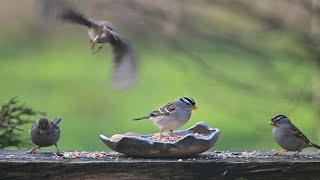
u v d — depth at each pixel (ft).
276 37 44.65
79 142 64.64
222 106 49.08
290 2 44.32
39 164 28.50
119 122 76.64
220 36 44.55
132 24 45.70
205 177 28.96
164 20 44.96
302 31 44.39
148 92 84.89
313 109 48.03
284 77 45.14
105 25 28.19
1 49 95.45
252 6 44.55
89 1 40.83
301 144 34.12
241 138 63.36
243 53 44.73
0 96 83.46
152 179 28.73
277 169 29.17
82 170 28.55
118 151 29.91
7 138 36.19
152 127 70.59
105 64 94.38
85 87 87.30
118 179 28.63
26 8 93.04
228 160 29.43
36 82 88.94
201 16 45.32
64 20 25.41
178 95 82.58
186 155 29.94
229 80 44.96
